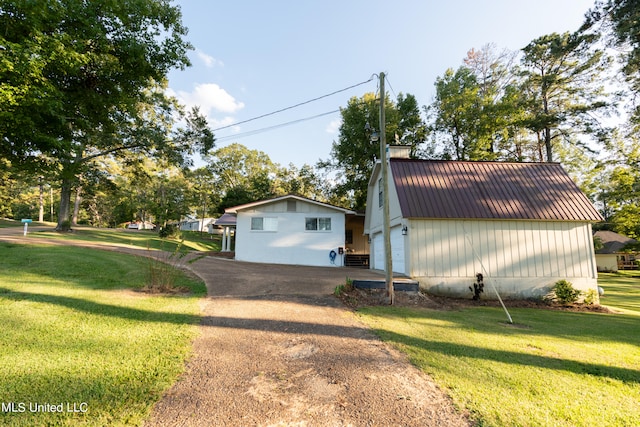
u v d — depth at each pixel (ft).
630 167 69.21
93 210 161.89
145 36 37.37
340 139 87.15
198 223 159.12
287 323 17.84
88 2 31.94
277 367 12.08
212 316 18.30
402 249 36.14
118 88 38.91
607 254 102.94
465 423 8.58
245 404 9.29
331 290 26.96
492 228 34.09
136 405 8.90
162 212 84.84
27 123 26.50
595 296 32.42
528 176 38.09
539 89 74.95
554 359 13.94
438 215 33.09
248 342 14.64
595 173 81.97
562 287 32.22
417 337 16.53
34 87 24.72
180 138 59.47
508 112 71.61
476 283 32.91
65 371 10.53
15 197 145.38
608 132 67.41
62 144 31.37
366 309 22.57
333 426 8.32
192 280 28.32
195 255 52.26
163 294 22.62
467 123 79.05
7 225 86.63
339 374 11.62
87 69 34.94
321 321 18.62
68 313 16.34
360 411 9.09
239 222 55.83
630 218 73.00
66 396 9.09
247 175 137.18
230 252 68.69
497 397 10.06
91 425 7.89
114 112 42.16
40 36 25.54
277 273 35.70
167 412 8.68
